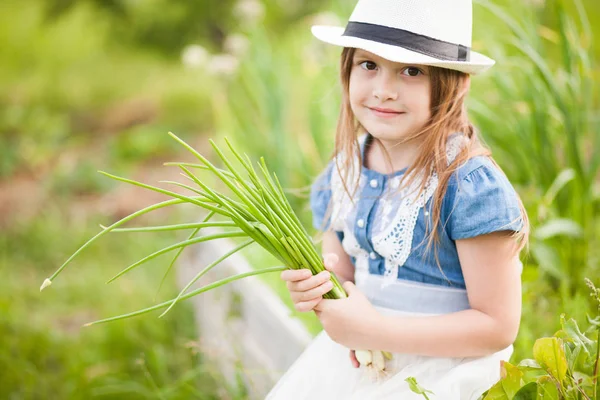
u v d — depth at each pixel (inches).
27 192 231.1
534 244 96.3
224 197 57.5
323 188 70.1
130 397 108.0
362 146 65.6
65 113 327.0
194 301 127.6
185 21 289.6
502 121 106.7
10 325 130.3
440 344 57.1
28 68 371.6
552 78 94.2
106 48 372.2
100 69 363.3
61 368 119.1
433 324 57.4
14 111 309.9
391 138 59.1
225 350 104.7
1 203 222.1
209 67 157.1
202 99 316.5
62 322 140.3
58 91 346.0
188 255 131.6
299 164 136.9
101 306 144.6
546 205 96.0
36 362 119.5
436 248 58.5
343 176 66.2
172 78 346.9
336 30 68.4
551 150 100.8
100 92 343.6
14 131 295.3
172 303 54.7
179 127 289.7
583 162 101.0
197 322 125.8
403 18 57.5
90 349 123.3
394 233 59.9
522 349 79.8
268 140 143.3
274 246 57.7
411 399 58.1
